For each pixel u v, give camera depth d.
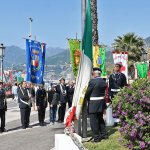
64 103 19.67
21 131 16.55
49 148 12.18
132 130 8.94
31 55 14.89
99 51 16.34
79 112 10.95
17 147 12.51
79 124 11.48
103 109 11.14
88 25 11.13
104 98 11.23
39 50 15.15
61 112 19.81
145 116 8.84
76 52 12.57
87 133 12.48
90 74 11.15
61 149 8.99
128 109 9.12
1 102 16.27
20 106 17.55
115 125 13.22
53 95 19.52
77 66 12.56
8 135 15.37
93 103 11.00
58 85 19.72
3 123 16.45
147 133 8.88
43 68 15.34
